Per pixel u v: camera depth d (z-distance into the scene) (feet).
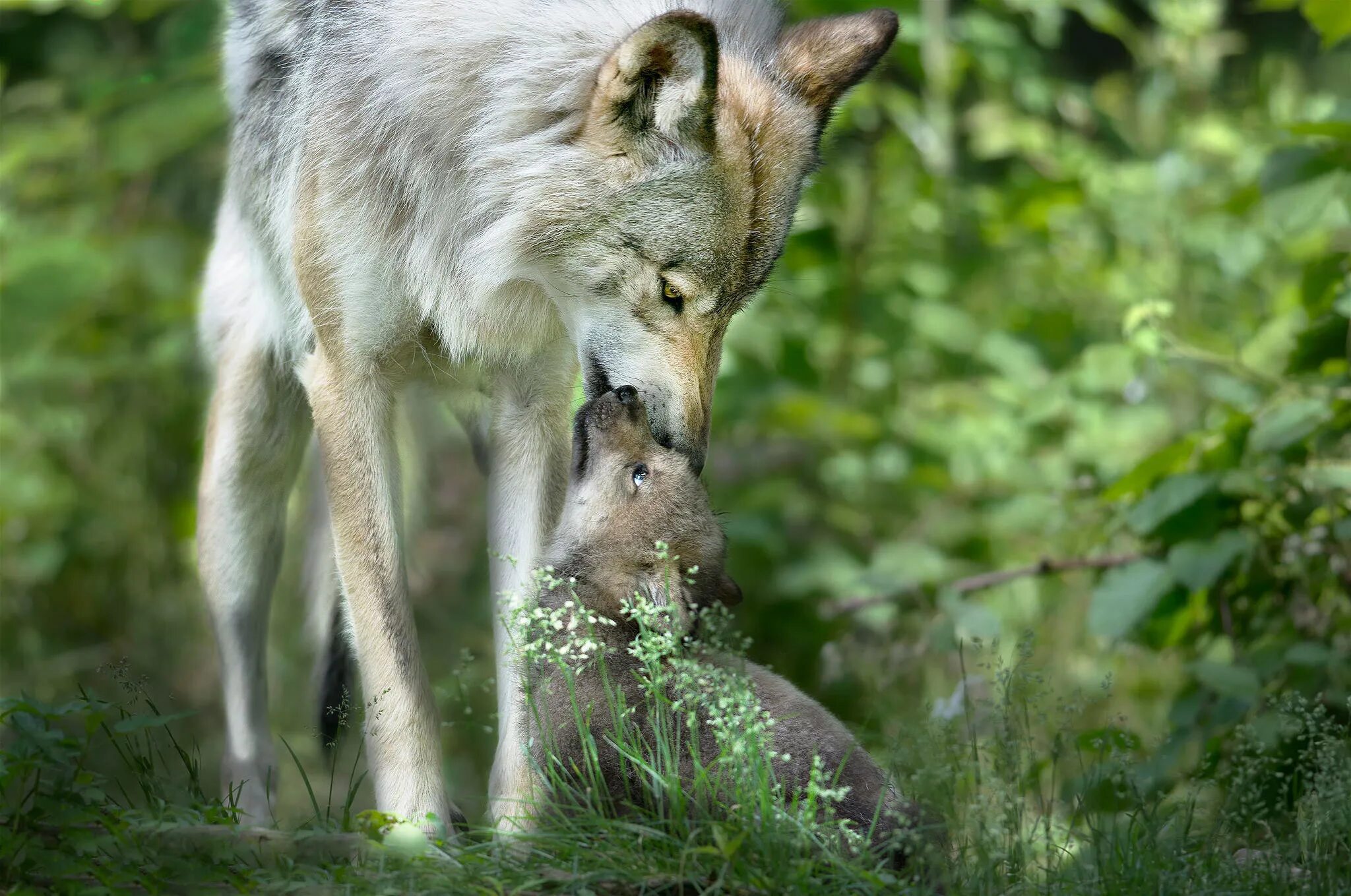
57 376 46.57
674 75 23.09
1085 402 41.14
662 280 24.30
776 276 40.86
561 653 21.99
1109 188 47.19
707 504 25.03
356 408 25.55
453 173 25.34
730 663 24.16
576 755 22.50
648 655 21.97
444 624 48.37
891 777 21.74
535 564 25.45
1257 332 37.88
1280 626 30.04
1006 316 45.01
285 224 27.27
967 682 29.40
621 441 24.43
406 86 24.94
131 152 45.42
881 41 26.58
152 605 48.01
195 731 43.50
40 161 49.47
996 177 51.80
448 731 43.04
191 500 47.91
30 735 19.34
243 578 30.12
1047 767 28.22
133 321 49.37
